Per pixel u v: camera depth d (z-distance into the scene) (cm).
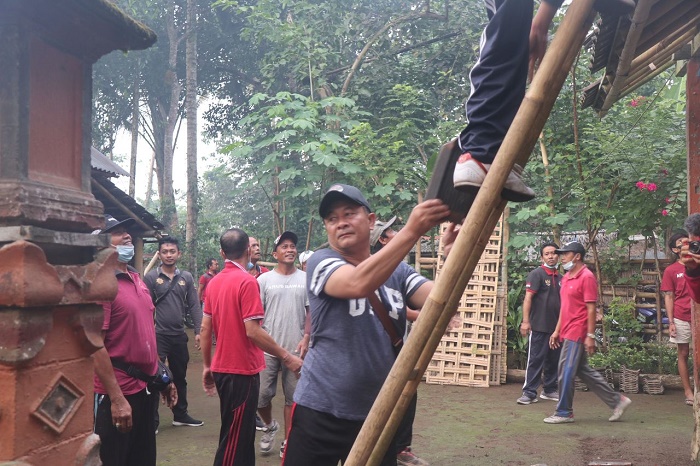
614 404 732
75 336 248
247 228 2194
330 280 253
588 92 661
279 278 600
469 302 1018
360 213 277
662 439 658
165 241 740
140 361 403
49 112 239
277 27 1379
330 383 273
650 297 1059
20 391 219
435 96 1502
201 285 1262
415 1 1766
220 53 2738
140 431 411
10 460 215
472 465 579
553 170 1073
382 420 186
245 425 465
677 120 1015
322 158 1101
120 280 411
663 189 1002
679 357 829
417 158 1209
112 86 2736
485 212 169
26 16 224
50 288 224
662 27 461
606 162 1016
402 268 293
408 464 564
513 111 183
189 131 2270
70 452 241
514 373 1018
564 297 731
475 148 180
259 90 2714
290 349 585
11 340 216
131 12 2425
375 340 277
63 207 240
